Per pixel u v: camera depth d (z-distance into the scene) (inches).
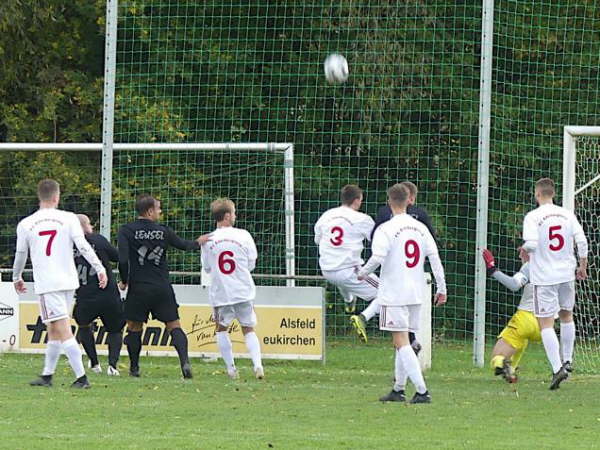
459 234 2933.1
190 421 1333.7
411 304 1489.9
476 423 1338.6
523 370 2133.4
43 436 1212.5
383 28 2787.9
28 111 3400.6
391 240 1480.1
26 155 3196.4
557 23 2738.7
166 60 2869.1
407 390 1685.5
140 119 2787.9
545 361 2335.1
